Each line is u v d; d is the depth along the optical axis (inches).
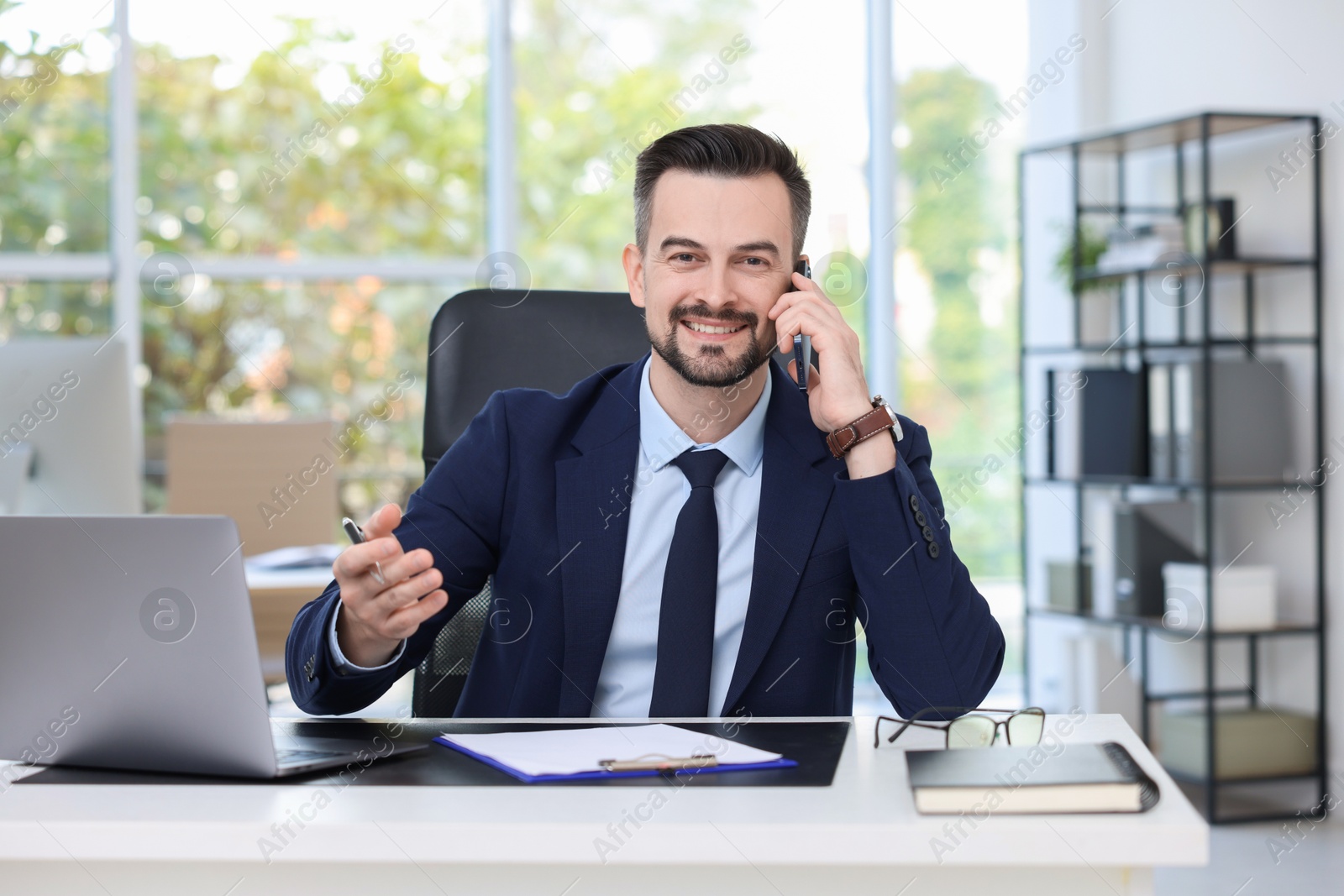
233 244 152.1
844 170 159.5
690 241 50.2
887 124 158.9
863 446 48.9
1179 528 128.6
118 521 34.6
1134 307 146.6
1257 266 123.0
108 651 35.3
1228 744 119.3
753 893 30.8
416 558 39.3
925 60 159.6
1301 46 125.0
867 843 28.8
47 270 148.8
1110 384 132.0
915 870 30.5
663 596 48.9
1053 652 154.1
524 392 55.3
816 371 51.3
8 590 36.1
